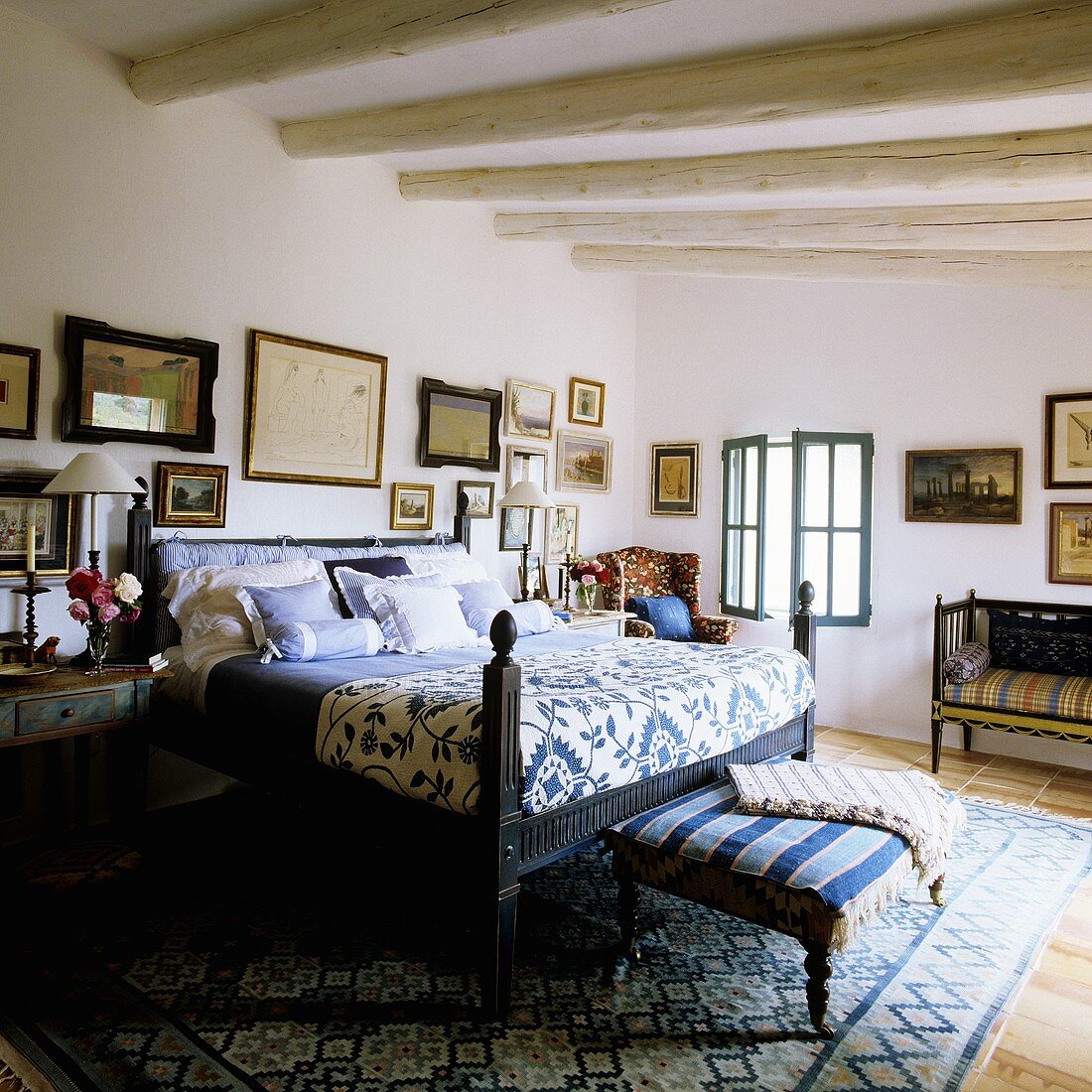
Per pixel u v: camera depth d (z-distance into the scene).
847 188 3.74
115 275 3.73
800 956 2.77
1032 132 3.30
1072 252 4.69
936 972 2.68
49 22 3.44
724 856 2.44
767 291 6.45
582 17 2.56
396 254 5.03
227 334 4.17
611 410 6.93
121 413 3.75
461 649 4.00
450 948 2.76
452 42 2.84
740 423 6.61
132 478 3.82
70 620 3.64
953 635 5.32
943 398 5.67
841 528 5.98
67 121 3.55
